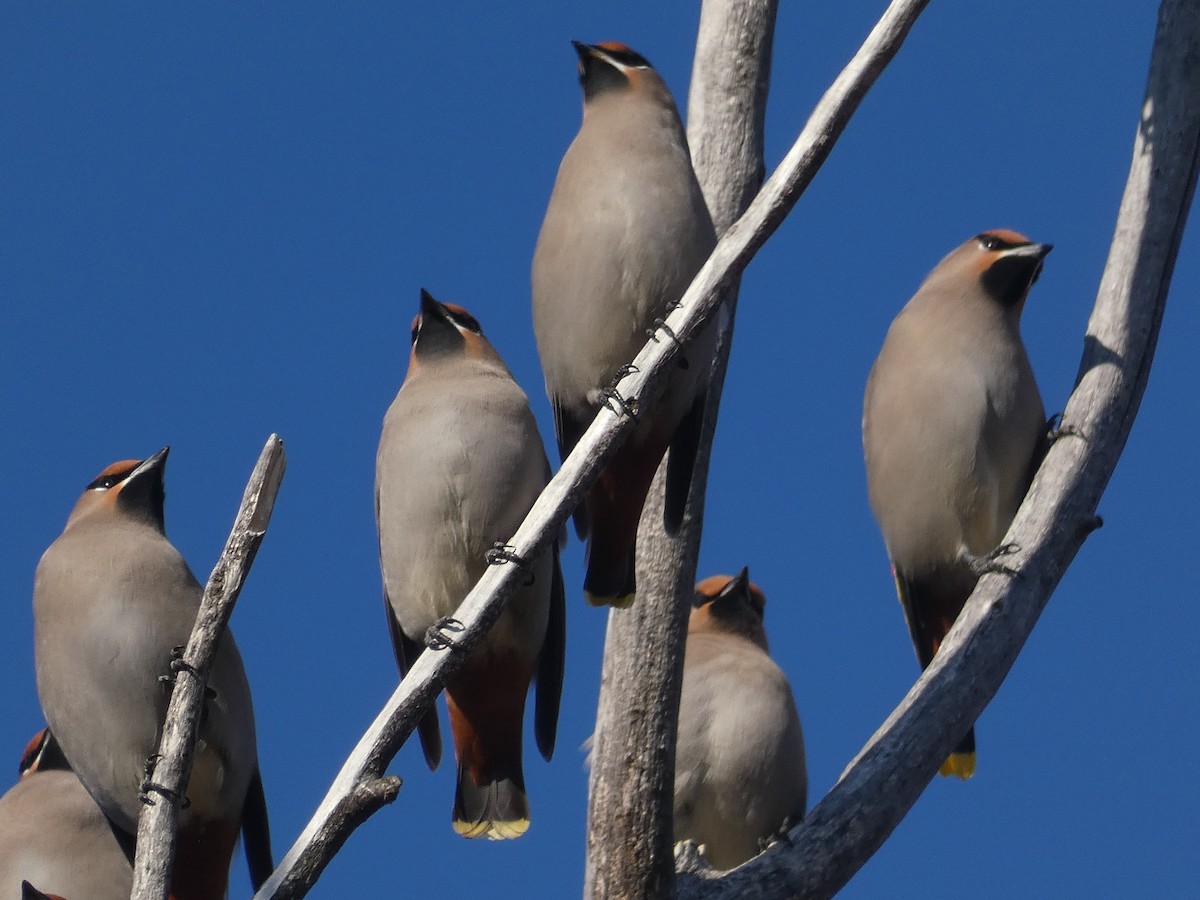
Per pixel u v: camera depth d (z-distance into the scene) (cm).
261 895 819
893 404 1307
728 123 1228
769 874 1031
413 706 877
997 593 1098
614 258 1113
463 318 1225
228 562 866
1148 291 1166
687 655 1395
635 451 1098
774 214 958
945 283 1328
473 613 904
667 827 1110
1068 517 1120
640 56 1172
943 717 1065
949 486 1291
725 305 1188
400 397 1199
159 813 846
